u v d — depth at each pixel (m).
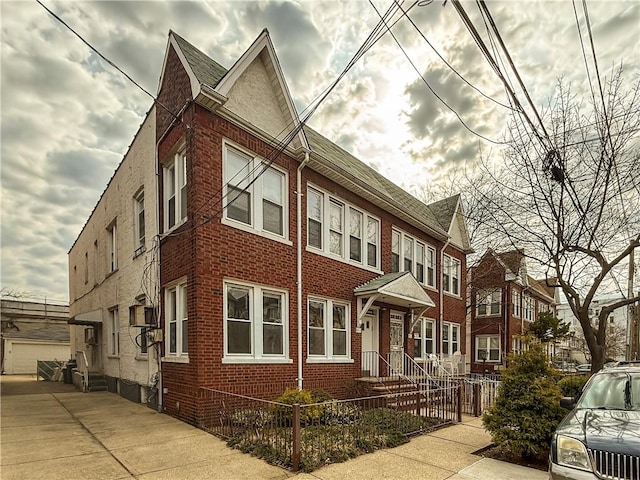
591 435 3.91
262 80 9.76
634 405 4.70
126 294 11.78
